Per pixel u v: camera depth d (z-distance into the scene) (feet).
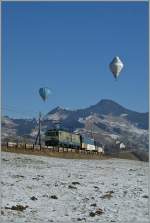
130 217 89.35
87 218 87.15
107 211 94.63
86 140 328.08
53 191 116.16
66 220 84.48
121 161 282.36
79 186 127.54
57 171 163.84
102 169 189.98
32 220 82.53
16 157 201.36
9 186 116.88
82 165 204.44
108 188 126.93
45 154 248.73
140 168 212.84
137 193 119.34
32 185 122.52
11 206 93.25
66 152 270.87
